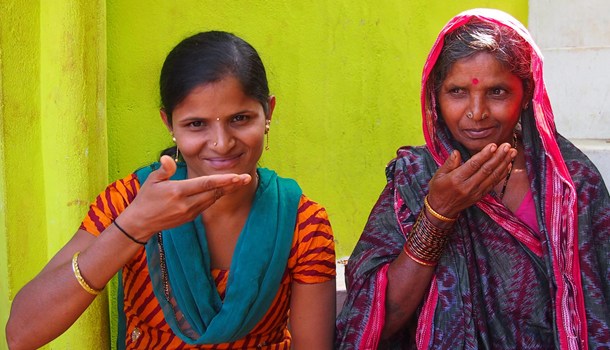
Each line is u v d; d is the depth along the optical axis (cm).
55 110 244
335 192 332
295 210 225
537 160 228
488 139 217
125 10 271
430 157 237
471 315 218
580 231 223
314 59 319
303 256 224
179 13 283
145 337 222
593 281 221
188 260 212
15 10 245
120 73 272
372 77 337
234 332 215
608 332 219
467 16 215
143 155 280
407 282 219
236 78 200
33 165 254
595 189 228
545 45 372
